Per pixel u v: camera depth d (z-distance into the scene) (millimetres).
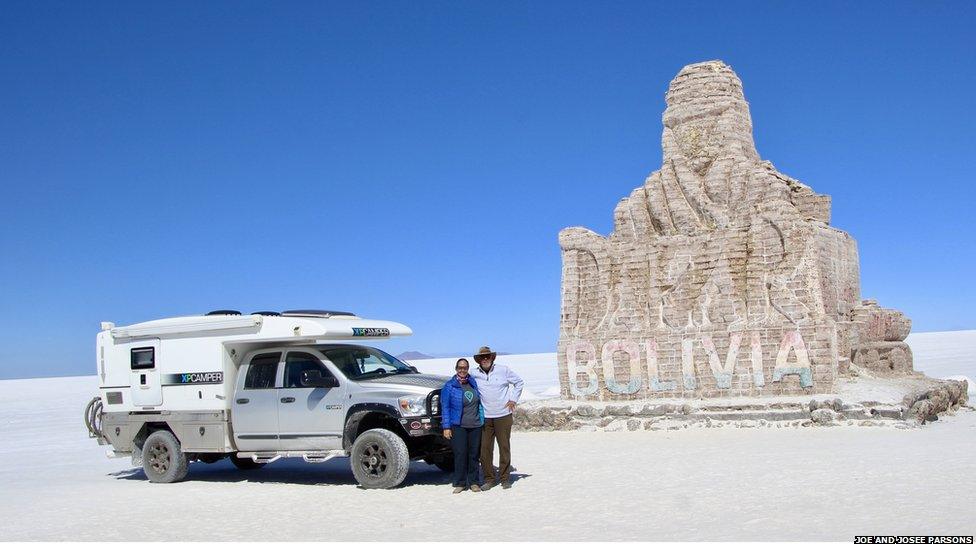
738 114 25734
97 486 16906
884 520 10000
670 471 14539
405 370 16828
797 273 22781
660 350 24000
